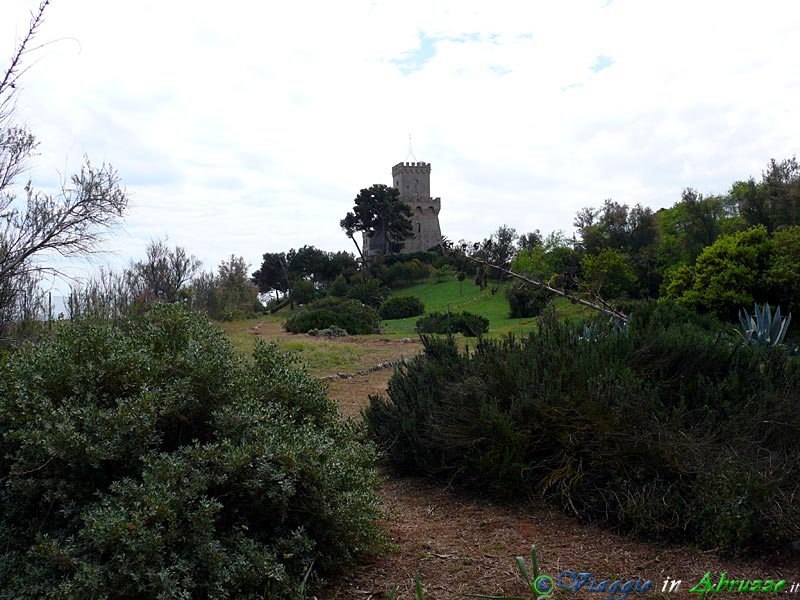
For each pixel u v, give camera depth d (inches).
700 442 141.1
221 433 115.7
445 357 222.1
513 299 1061.1
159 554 94.3
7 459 109.0
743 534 123.3
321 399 150.0
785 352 189.0
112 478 109.0
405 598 111.5
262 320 1643.7
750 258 498.6
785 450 140.6
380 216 2760.8
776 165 1264.8
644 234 1461.6
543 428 161.5
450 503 165.2
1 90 160.9
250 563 102.0
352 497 118.8
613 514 144.9
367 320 1241.4
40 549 93.4
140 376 118.4
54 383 115.4
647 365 178.5
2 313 312.7
